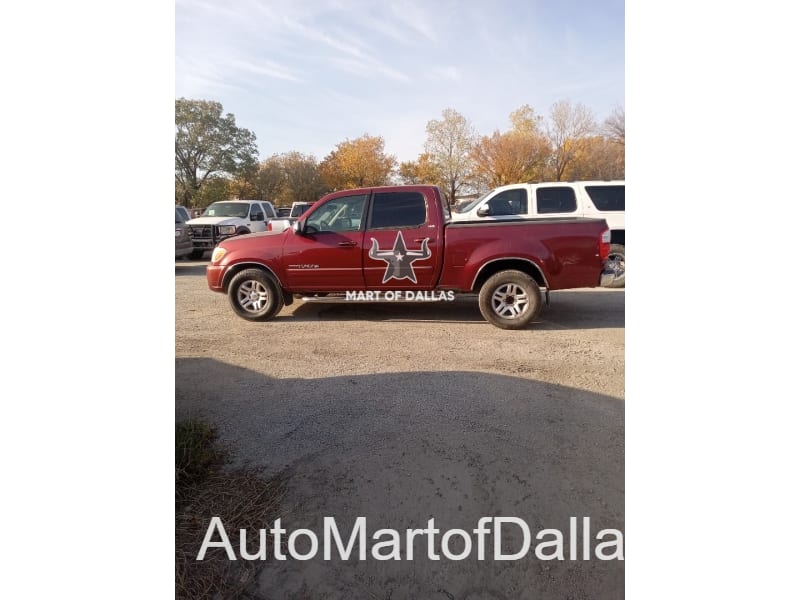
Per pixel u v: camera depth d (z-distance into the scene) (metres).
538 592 2.04
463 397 3.80
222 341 5.44
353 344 5.30
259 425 3.38
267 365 4.62
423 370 4.43
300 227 6.10
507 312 5.95
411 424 3.35
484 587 2.06
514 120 41.69
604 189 8.63
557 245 5.72
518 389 3.96
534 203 8.70
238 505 2.55
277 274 6.21
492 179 41.16
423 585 2.08
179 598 2.04
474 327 6.07
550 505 2.50
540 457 2.92
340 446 3.08
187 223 14.61
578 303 7.67
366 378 4.24
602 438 3.14
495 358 4.79
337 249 6.03
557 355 4.88
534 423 3.35
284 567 2.18
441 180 43.00
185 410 3.63
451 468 2.81
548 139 40.00
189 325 6.20
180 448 2.89
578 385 4.05
